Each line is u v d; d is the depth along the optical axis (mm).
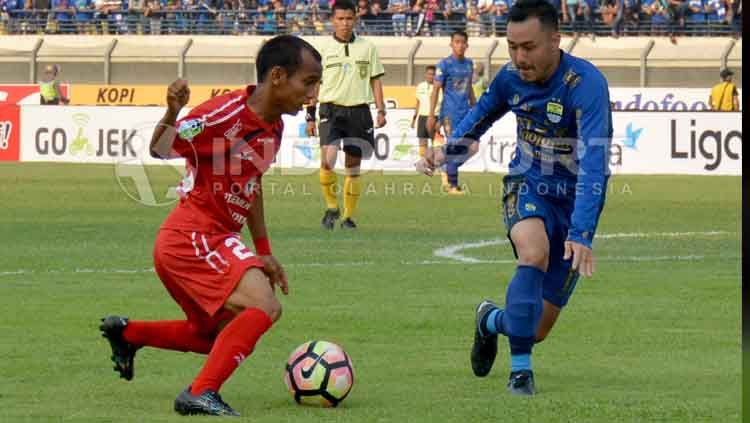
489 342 22297
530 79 21125
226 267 19250
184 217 19625
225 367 19141
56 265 39094
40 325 28125
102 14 121812
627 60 109625
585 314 30047
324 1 120625
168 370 23219
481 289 34312
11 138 95625
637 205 63906
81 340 26312
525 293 20953
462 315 29891
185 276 19469
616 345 26125
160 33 119875
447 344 26219
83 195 67938
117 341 20594
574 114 21094
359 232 50094
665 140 85250
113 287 34406
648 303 31812
